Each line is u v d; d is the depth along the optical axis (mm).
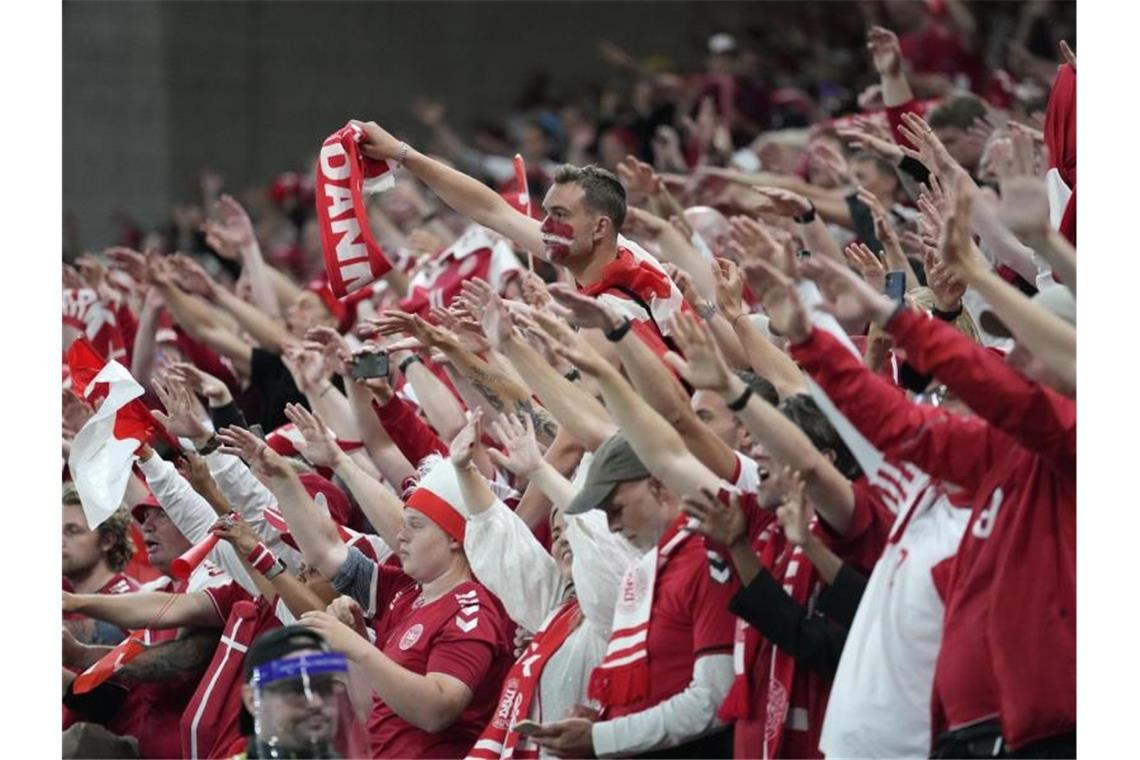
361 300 12703
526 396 8578
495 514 7707
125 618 8922
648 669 6926
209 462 8906
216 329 12477
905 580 6363
